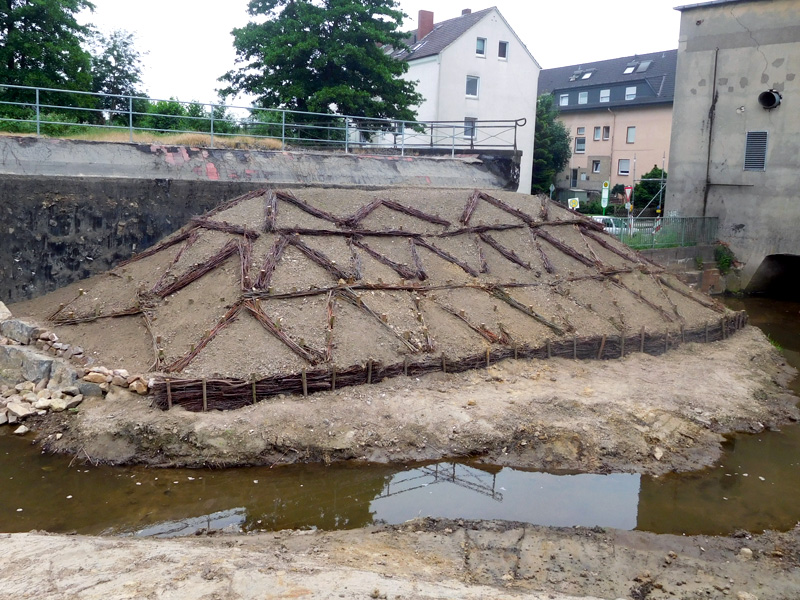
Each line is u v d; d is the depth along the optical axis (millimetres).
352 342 12633
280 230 14820
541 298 16125
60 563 6910
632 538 8836
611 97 51750
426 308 14352
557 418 11719
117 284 14773
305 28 27562
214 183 17484
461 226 17688
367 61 27656
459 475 10359
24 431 11125
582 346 14852
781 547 8812
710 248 28406
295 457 10461
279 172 19500
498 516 9297
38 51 23906
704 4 28078
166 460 10312
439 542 8422
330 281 13938
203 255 14445
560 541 8625
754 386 14328
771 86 26812
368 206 16906
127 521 8875
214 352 11766
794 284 29422
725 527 9281
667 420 12117
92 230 15977
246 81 29297
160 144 18219
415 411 11523
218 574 6609
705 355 16188
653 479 10531
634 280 18562
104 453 10398
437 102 36500
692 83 28984
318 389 11750
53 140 16500
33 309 14688
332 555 7762
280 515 9180
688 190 29609
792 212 26812
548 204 20703
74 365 12297
